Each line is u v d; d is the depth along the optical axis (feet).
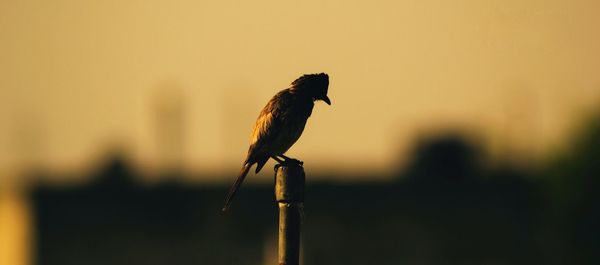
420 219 143.95
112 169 157.48
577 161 120.16
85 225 148.05
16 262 145.18
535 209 135.23
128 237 149.48
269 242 149.28
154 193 149.38
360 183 144.56
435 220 143.64
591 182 120.06
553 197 122.11
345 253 143.54
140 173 157.99
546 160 123.03
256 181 151.12
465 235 142.82
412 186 144.25
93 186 148.66
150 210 149.28
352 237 143.74
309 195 144.97
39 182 147.13
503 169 142.92
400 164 152.97
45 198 147.02
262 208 150.30
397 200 144.25
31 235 145.89
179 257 150.20
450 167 151.02
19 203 146.20
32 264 146.10
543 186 123.95
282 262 30.83
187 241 150.20
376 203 144.25
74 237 147.33
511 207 141.08
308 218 144.36
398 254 144.36
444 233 142.92
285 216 31.01
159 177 151.64
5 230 144.66
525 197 139.23
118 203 149.59
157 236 149.59
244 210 150.61
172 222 149.79
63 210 147.54
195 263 150.30
